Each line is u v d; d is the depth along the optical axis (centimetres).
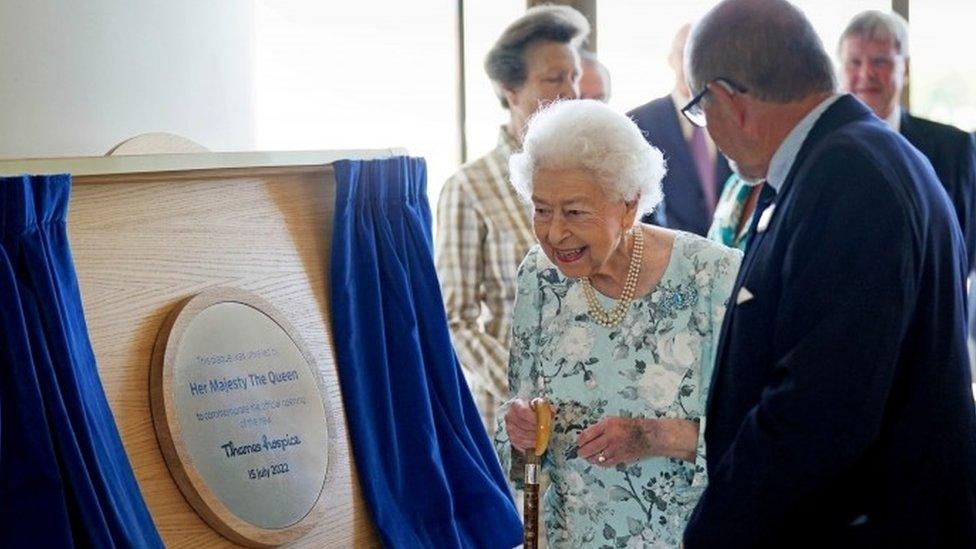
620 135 212
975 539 185
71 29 285
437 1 436
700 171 361
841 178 180
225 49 326
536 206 215
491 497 236
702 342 224
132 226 193
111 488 176
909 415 182
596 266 216
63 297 176
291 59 438
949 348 185
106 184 190
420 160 243
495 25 435
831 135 185
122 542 174
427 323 238
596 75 359
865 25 373
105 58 293
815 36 191
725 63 191
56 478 169
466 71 438
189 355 197
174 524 192
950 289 187
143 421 192
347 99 441
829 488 184
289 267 218
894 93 376
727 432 193
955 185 374
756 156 195
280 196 220
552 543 236
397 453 228
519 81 322
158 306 196
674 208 361
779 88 189
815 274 178
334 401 220
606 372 227
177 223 200
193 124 317
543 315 234
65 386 173
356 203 230
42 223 175
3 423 169
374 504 220
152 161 194
